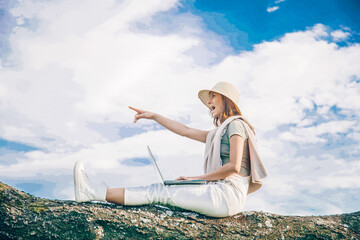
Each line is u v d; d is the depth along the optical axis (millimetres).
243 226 3270
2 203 3066
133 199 3211
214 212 3197
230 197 3199
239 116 3469
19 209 3084
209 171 3424
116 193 3221
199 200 3170
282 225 3324
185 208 3201
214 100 3740
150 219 3178
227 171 3209
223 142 3396
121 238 3006
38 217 3031
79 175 3236
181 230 3115
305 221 3416
